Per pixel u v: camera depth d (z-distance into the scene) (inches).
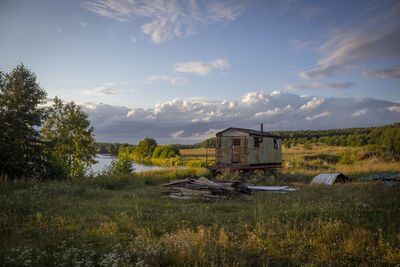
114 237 213.8
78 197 425.7
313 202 367.2
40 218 273.3
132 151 3772.1
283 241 198.5
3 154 580.7
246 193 465.1
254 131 869.2
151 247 179.3
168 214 308.3
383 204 309.4
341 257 168.9
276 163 902.4
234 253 182.2
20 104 679.1
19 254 174.1
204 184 458.9
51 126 942.4
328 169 994.7
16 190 432.5
